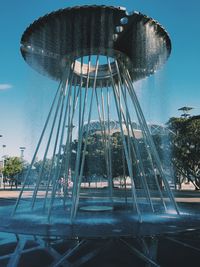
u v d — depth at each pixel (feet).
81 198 71.10
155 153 47.96
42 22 38.42
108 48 43.96
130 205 51.78
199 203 62.59
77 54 44.73
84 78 53.11
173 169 123.65
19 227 32.53
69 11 36.22
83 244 25.99
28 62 51.19
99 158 120.78
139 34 41.47
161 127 103.65
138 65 50.47
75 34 40.55
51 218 38.17
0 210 47.14
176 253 24.06
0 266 21.38
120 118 47.24
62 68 49.55
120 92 48.29
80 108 46.11
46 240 27.09
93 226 32.60
